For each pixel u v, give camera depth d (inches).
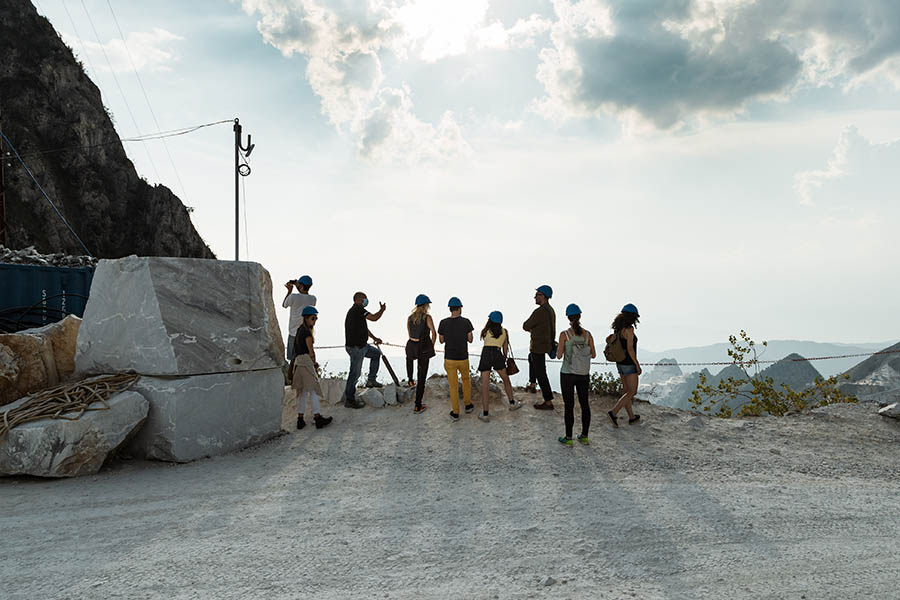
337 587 153.6
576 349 321.7
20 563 170.6
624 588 153.4
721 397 513.7
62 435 266.4
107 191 2409.0
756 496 242.4
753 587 154.7
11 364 303.9
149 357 311.4
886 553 180.7
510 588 153.1
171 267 326.0
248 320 350.0
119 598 146.9
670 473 276.7
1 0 2417.6
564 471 278.1
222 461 305.9
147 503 232.5
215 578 159.2
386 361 441.4
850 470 291.4
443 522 207.6
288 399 437.7
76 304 560.4
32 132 2281.0
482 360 370.6
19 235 1920.5
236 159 788.6
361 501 234.4
